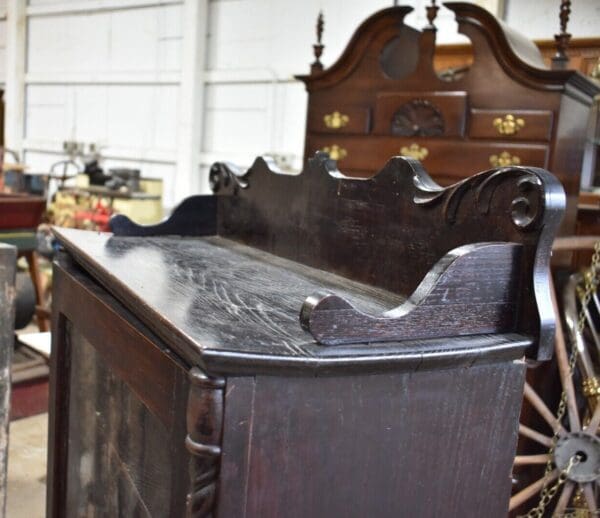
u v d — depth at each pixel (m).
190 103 4.23
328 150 2.11
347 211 1.08
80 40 5.11
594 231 1.96
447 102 1.85
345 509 0.74
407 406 0.75
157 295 0.86
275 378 0.67
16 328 2.55
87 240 1.31
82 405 1.19
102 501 1.09
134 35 4.70
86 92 5.09
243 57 4.02
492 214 0.81
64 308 1.24
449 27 2.80
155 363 0.80
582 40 2.05
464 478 0.81
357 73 2.02
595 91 1.81
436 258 0.89
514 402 0.82
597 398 1.63
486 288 0.77
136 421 0.93
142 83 4.65
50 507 1.35
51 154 5.42
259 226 1.34
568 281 1.79
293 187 1.22
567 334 1.76
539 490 1.65
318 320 0.68
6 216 2.81
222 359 0.63
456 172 1.86
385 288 0.99
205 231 1.50
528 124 1.72
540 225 0.75
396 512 0.77
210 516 0.68
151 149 4.63
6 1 5.61
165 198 4.57
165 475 0.82
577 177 1.84
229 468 0.67
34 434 2.24
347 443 0.72
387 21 1.93
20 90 5.57
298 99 3.78
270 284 1.01
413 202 0.93
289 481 0.70
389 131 1.97
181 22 4.39
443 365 0.74
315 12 3.61
